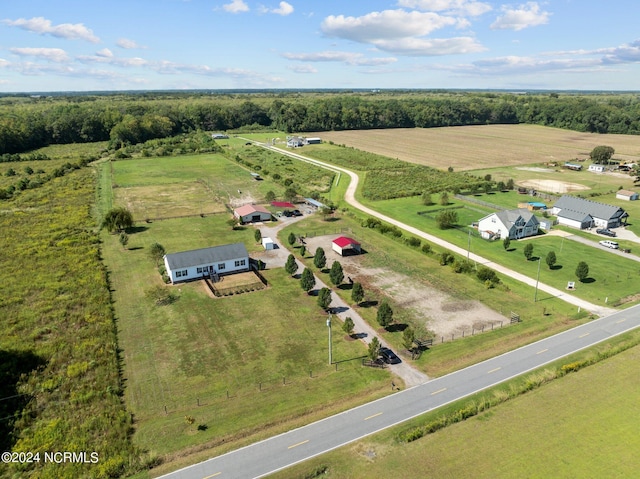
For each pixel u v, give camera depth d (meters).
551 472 30.62
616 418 35.88
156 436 34.50
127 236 79.00
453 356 45.09
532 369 42.78
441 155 164.75
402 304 55.91
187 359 44.56
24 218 88.19
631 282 62.19
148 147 174.12
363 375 42.12
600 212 85.50
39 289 58.53
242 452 33.00
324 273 65.19
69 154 165.12
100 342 46.69
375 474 30.73
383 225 84.31
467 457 32.03
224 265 64.44
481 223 83.56
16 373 41.62
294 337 48.50
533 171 138.88
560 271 65.88
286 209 95.06
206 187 115.50
